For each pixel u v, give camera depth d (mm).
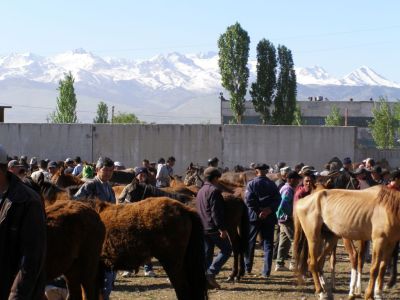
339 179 16375
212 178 13484
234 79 65938
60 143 41531
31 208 5918
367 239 11906
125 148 41656
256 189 14555
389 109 83812
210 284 13172
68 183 16750
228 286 13672
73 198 10555
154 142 41625
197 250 9906
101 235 8805
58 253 8258
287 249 15555
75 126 41469
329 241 12742
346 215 11984
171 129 41656
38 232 5906
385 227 11539
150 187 12938
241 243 14109
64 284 9812
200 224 9992
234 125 41656
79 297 8672
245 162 41688
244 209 14086
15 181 5984
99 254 8812
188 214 9953
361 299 12492
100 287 9961
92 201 10258
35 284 5980
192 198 14117
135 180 12773
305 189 13875
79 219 8477
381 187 11859
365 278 14633
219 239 13242
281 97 67562
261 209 14531
